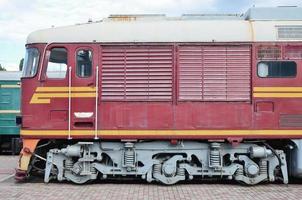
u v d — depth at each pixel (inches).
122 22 464.1
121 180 486.3
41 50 458.0
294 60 451.2
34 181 479.2
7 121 852.0
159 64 453.1
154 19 476.7
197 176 462.6
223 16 481.7
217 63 452.8
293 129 449.1
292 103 450.3
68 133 451.8
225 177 462.3
